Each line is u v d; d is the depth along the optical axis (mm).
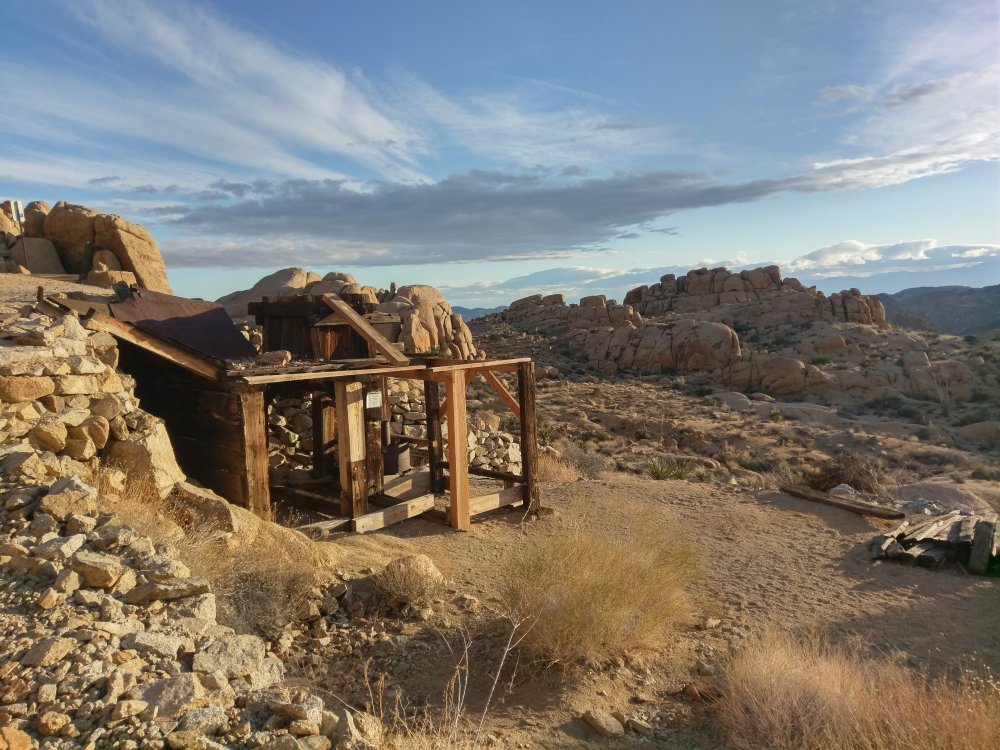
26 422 6180
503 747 4383
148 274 20328
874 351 70562
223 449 8180
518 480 10984
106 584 4457
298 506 10000
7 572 4441
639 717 4992
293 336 11977
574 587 5938
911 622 7152
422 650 5895
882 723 4730
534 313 104625
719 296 104375
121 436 6777
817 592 7922
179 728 3309
